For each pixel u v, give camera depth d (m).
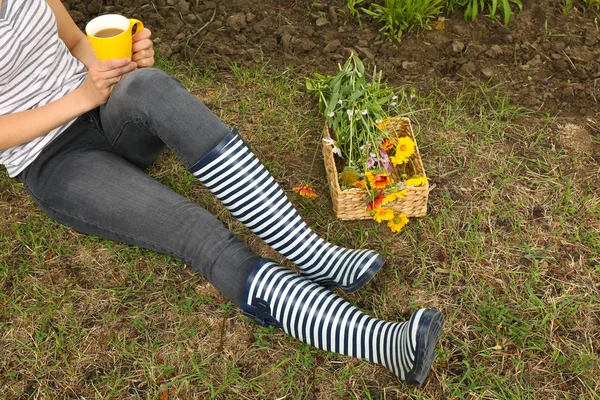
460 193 2.69
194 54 3.22
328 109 2.60
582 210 2.61
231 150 1.99
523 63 3.20
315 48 3.26
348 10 3.36
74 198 2.17
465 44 3.26
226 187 2.02
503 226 2.57
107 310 2.33
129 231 2.15
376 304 2.34
